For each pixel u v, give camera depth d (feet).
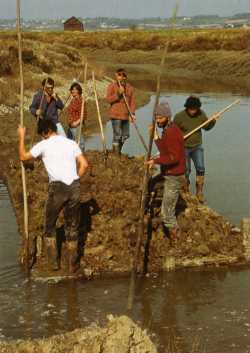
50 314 24.86
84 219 32.76
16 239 33.73
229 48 225.15
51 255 29.17
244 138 69.56
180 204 34.76
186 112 38.73
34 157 28.86
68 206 28.55
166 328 23.75
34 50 139.33
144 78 176.76
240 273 29.48
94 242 30.86
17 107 83.97
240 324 24.09
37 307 25.50
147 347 19.31
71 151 28.73
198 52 218.38
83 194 35.45
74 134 46.03
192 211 34.01
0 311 25.05
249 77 169.99
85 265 29.45
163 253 30.50
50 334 23.17
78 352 18.83
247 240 31.78
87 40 273.75
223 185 46.57
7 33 172.76
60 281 28.22
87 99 100.22
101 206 33.88
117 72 46.62
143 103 108.58
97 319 24.45
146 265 29.78
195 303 26.11
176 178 30.27
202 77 181.06
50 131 28.78
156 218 32.63
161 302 26.16
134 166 41.98
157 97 27.20
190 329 23.65
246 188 45.62
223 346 22.27
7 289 27.27
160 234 31.65
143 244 30.78
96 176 38.91
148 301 26.25
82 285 27.81
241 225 32.81
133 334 19.26
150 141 28.02
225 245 31.60
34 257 30.55
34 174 42.83
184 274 29.27
